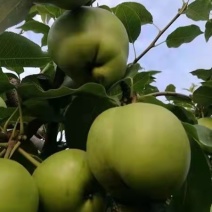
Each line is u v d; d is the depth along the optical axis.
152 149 0.20
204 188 0.24
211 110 0.36
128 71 0.26
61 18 0.25
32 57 0.27
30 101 0.25
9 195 0.20
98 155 0.21
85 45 0.24
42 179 0.22
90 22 0.25
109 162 0.21
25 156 0.23
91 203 0.22
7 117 0.26
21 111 0.24
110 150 0.21
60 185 0.21
